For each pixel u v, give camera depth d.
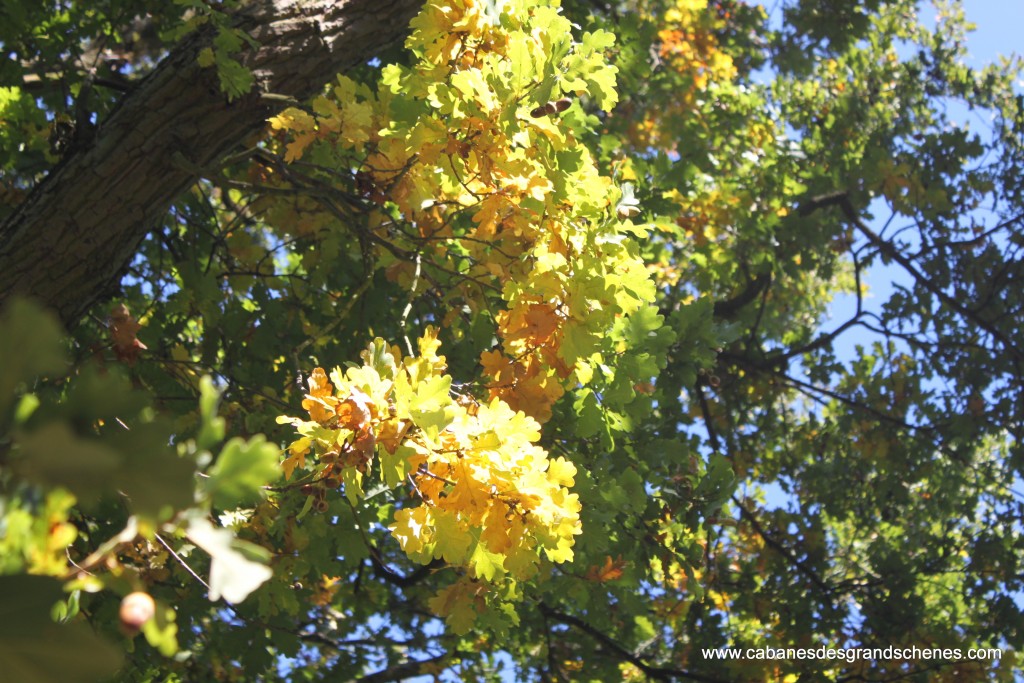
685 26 8.20
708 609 7.46
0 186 4.70
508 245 3.57
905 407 9.45
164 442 0.80
